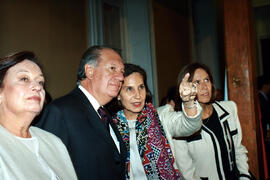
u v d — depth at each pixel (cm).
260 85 468
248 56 266
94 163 151
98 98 170
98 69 167
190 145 204
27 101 119
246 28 267
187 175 196
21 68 122
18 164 112
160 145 189
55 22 295
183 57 576
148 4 445
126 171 180
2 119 122
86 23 345
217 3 660
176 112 197
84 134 153
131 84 187
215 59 643
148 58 439
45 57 277
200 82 209
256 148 263
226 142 210
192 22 631
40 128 149
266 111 435
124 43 434
